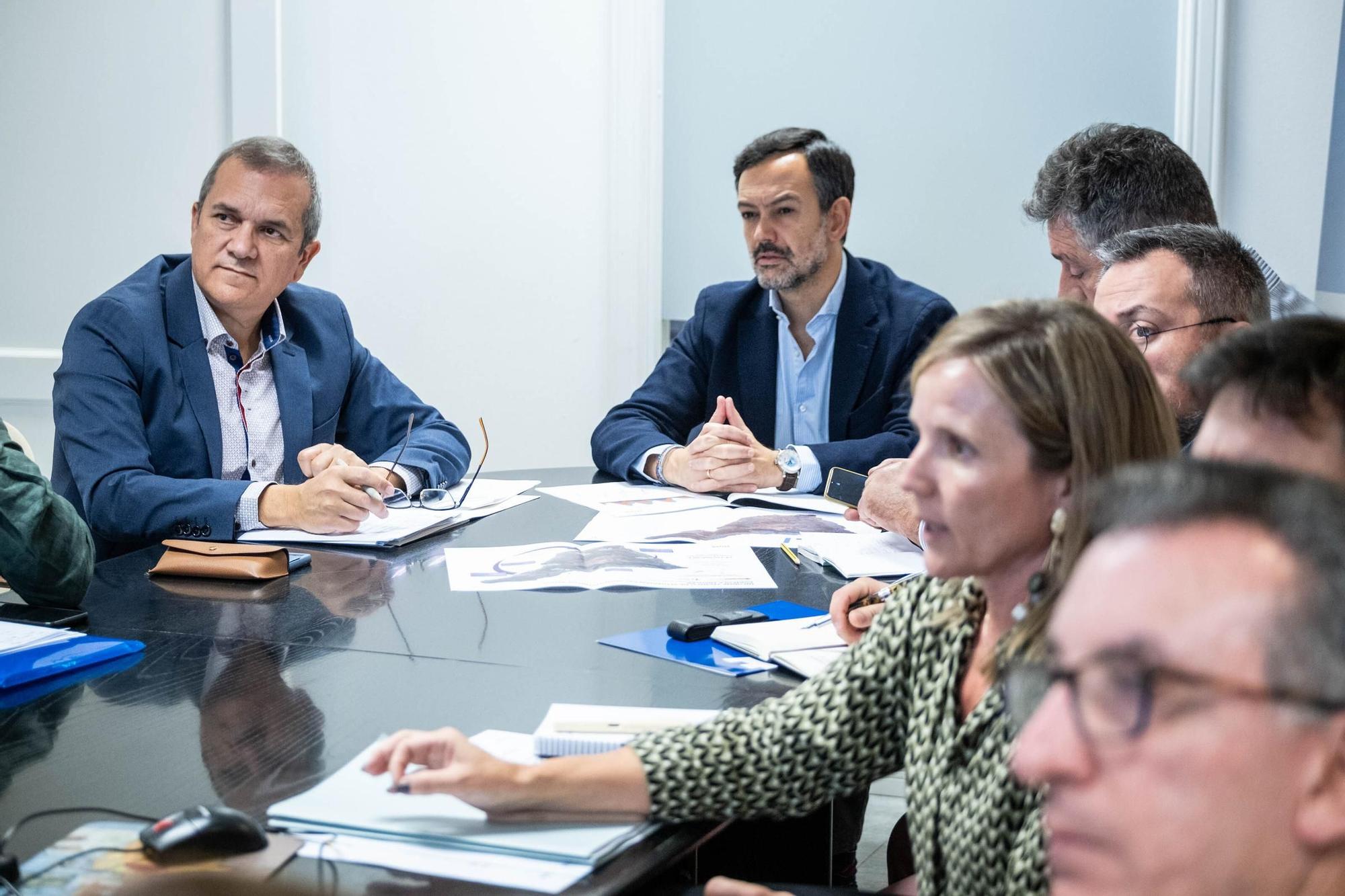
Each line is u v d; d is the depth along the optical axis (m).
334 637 1.47
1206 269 1.67
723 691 1.27
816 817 1.39
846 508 2.28
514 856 0.92
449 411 3.97
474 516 2.21
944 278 3.78
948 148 3.71
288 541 1.98
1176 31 3.55
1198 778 0.42
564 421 3.97
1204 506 0.45
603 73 3.81
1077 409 0.91
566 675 1.33
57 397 2.23
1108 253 1.82
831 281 2.82
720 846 1.38
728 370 2.90
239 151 2.31
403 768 0.97
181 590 1.70
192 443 2.28
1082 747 0.44
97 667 1.34
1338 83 3.48
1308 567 0.43
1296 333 0.89
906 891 1.25
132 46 3.78
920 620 1.05
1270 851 0.42
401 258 3.90
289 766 1.07
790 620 1.50
